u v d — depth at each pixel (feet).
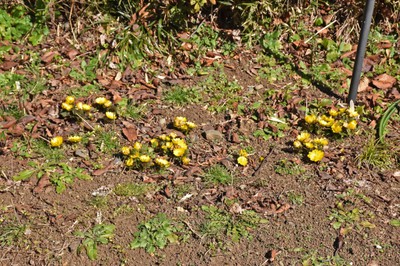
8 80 11.06
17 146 10.01
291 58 11.78
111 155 9.99
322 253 8.82
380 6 12.11
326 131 10.46
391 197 9.49
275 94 11.07
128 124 10.43
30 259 8.73
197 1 11.52
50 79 11.17
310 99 11.05
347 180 9.71
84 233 8.95
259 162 10.00
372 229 9.06
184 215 9.21
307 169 9.87
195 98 11.02
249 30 12.03
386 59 11.79
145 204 9.34
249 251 8.85
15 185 9.50
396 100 11.03
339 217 9.19
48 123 10.37
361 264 8.72
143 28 11.82
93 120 10.49
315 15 12.25
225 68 11.61
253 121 10.68
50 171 9.66
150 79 11.34
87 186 9.53
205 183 9.60
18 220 9.07
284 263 8.73
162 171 9.75
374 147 10.04
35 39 11.76
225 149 10.18
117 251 8.83
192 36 11.96
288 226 9.10
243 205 9.34
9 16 11.82
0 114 10.45
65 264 8.70
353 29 12.06
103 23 11.89
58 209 9.23
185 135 10.37
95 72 11.36
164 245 8.89
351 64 11.73
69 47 11.69
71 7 11.88
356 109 10.74
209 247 8.87
